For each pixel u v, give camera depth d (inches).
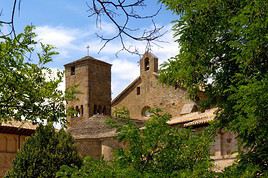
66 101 625.9
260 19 505.4
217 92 647.1
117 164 565.3
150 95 2262.6
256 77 535.8
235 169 560.1
